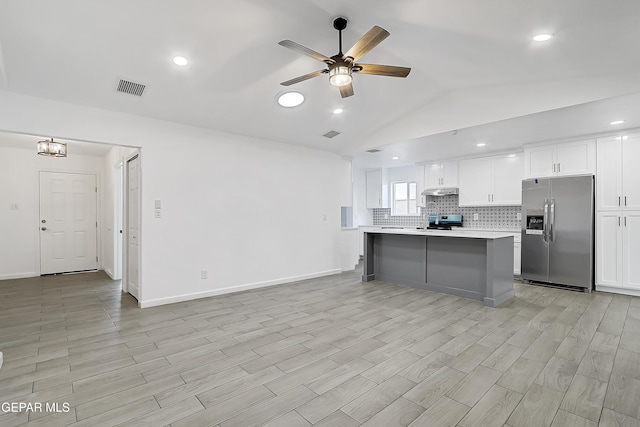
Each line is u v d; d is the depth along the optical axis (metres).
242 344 2.74
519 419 1.73
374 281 5.24
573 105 3.25
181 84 3.20
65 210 6.04
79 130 3.36
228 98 3.57
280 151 5.10
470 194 6.16
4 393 1.99
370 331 3.02
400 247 5.00
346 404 1.88
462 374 2.22
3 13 2.13
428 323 3.23
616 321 3.26
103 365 2.36
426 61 3.24
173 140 3.99
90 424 1.70
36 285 5.01
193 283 4.15
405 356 2.50
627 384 2.07
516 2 2.12
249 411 1.82
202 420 1.74
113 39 2.50
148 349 2.64
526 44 2.69
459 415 1.77
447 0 2.20
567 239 4.61
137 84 3.12
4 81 2.75
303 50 2.21
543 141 4.89
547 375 2.20
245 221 4.66
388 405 1.87
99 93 3.18
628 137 4.22
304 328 3.11
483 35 2.62
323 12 2.41
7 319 3.37
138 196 3.95
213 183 4.33
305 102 3.97
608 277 4.39
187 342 2.78
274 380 2.15
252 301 4.05
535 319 3.33
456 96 4.12
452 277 4.40
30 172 5.70
